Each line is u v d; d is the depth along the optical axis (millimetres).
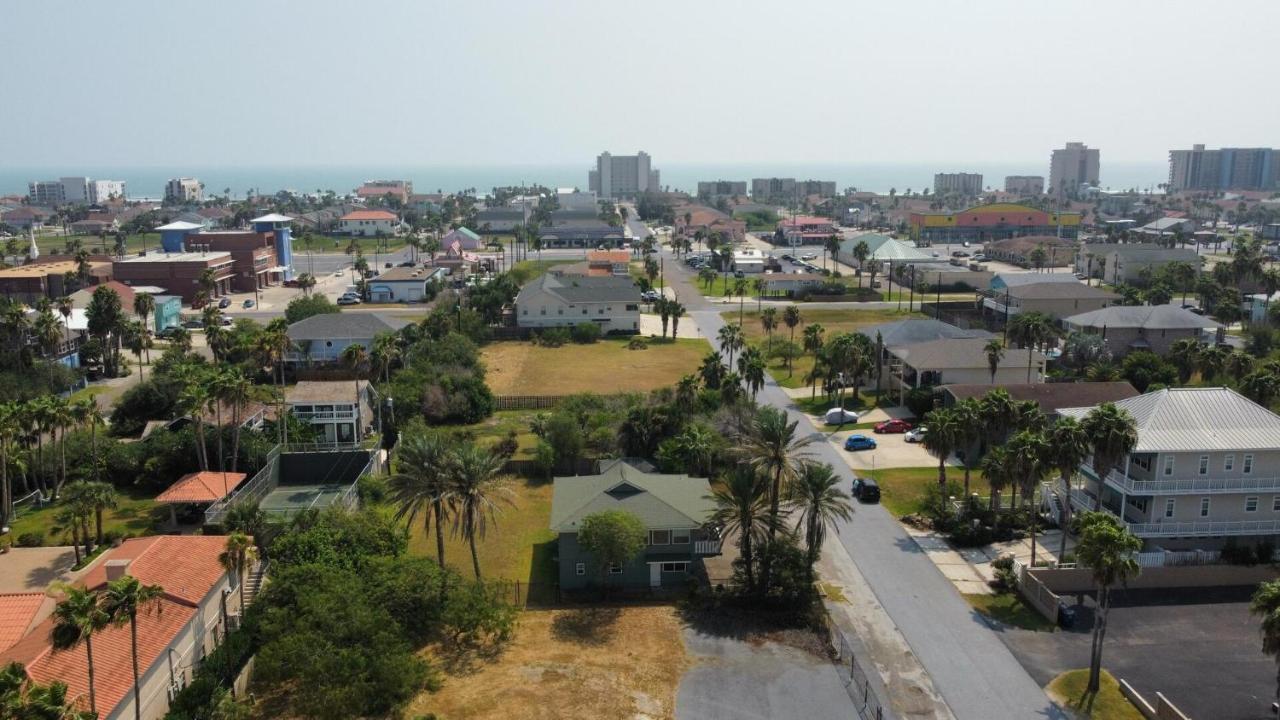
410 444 63844
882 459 88062
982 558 66625
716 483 80500
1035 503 74500
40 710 32781
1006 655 53750
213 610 54438
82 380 119625
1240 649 53969
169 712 45906
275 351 99250
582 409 96938
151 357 137125
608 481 67312
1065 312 151750
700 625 58281
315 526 63844
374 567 58094
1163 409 66375
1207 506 64250
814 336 120875
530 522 75250
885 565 65750
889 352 111750
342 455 84938
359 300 193875
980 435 71562
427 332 133875
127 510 77875
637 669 52969
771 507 62812
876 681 51281
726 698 49906
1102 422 59656
